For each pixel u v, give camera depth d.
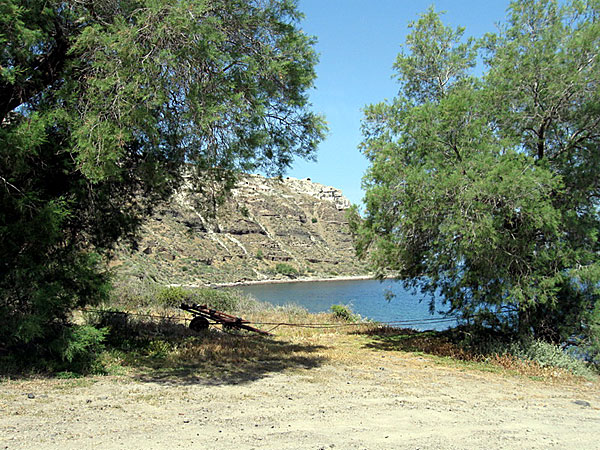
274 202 148.25
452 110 12.69
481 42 15.20
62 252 9.48
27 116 8.36
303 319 21.77
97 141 7.82
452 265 12.91
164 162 10.68
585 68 12.30
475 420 6.53
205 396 7.13
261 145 10.28
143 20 7.98
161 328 13.95
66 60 9.12
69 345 8.23
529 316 13.63
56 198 9.41
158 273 69.94
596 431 6.20
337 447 4.84
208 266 93.12
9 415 5.43
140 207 12.63
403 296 55.19
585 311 12.87
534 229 12.55
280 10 10.20
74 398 6.52
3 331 7.90
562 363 12.09
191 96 8.22
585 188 12.88
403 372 10.73
